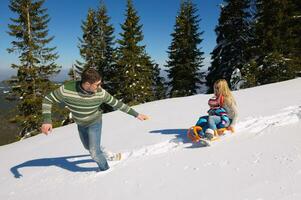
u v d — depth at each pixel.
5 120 22.59
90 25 32.47
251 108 6.38
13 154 6.93
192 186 3.19
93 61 32.00
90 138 3.97
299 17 23.25
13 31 22.67
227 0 28.89
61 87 3.71
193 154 4.16
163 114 7.93
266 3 23.98
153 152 4.64
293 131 4.31
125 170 4.08
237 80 21.91
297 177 2.89
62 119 22.86
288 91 8.56
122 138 5.89
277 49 22.56
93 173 4.26
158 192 3.23
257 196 2.69
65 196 3.69
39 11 23.56
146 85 29.31
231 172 3.33
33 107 22.61
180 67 32.06
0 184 4.69
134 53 28.81
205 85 32.88
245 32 28.81
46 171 4.84
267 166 3.29
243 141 4.30
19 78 22.92
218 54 29.95
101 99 3.81
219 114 4.64
